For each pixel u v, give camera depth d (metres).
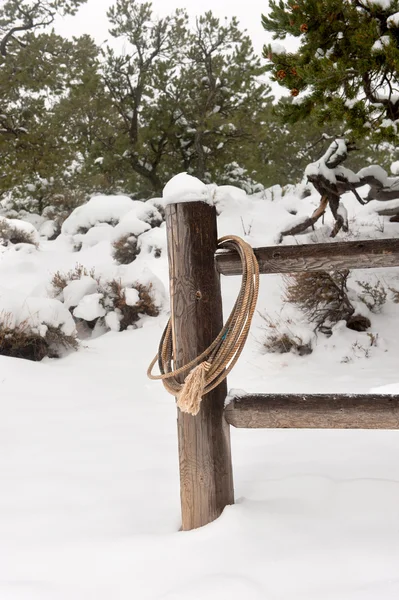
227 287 9.73
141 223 13.91
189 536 2.27
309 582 1.87
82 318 9.95
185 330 2.41
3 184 17.34
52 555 2.24
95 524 2.55
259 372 6.65
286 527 2.25
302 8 6.36
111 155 20.64
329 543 2.11
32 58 18.34
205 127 19.61
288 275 8.95
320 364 6.77
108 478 3.18
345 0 6.44
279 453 3.36
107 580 2.02
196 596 1.83
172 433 4.14
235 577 1.92
